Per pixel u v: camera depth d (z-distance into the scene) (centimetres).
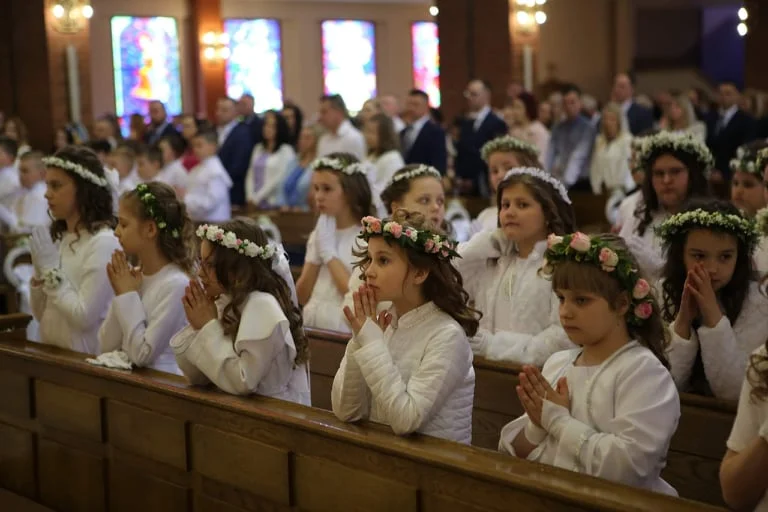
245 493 284
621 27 1781
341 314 421
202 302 302
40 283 392
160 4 1694
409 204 396
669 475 289
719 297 304
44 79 1366
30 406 361
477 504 224
